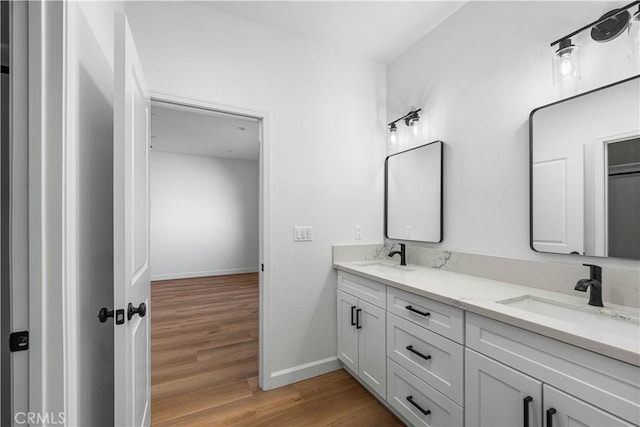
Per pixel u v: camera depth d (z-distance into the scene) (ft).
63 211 2.58
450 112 6.31
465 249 5.95
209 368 7.37
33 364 2.46
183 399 6.05
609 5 3.98
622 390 2.53
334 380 6.81
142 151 4.43
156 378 6.88
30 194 2.47
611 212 3.90
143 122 4.53
